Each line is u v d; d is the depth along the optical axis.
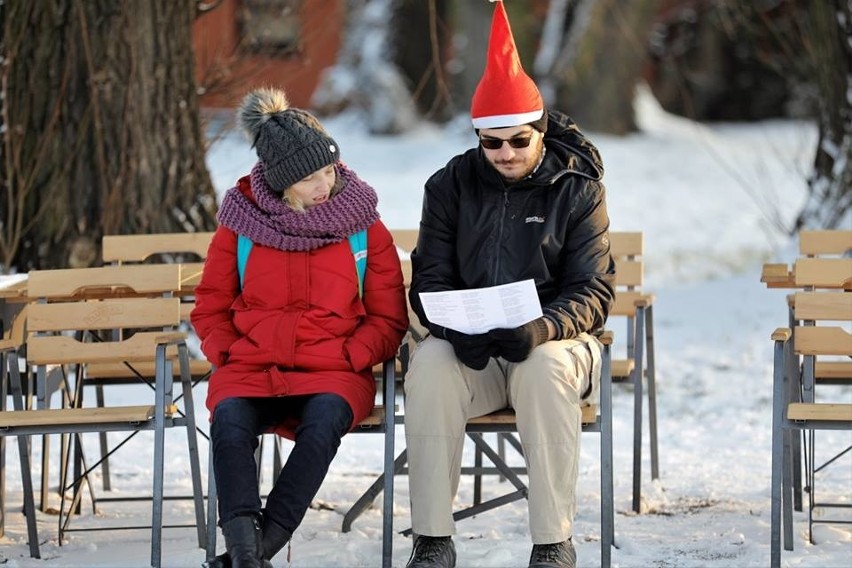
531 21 80.38
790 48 41.56
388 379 16.98
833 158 37.44
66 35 29.98
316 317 17.02
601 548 16.61
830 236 20.83
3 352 18.53
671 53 102.00
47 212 30.23
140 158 30.12
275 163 16.86
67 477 20.61
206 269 17.52
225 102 33.44
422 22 84.62
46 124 30.12
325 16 47.38
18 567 17.28
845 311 17.23
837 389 28.50
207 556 16.73
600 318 16.98
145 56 30.06
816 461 22.69
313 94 85.06
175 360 20.42
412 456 16.20
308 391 16.48
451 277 17.48
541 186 17.17
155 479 16.75
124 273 18.64
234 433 15.88
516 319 15.88
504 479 21.84
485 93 16.84
